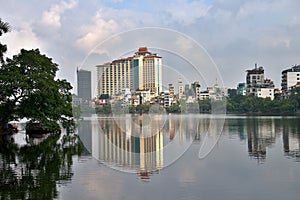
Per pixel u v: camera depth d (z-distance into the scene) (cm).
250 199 830
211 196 859
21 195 884
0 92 2370
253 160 1352
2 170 1205
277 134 2380
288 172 1117
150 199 842
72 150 1728
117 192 902
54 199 848
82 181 1024
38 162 1364
